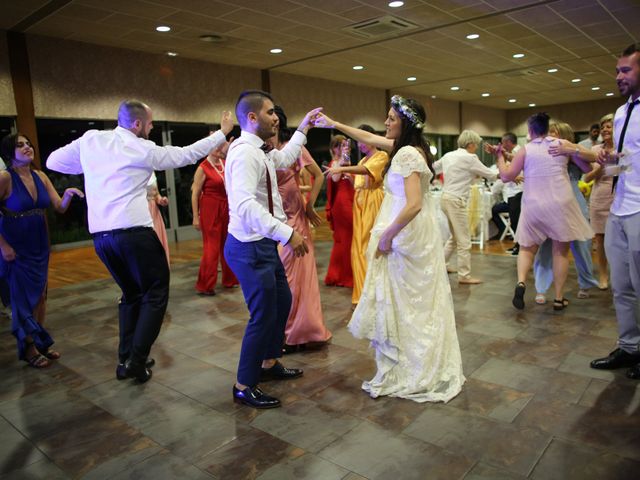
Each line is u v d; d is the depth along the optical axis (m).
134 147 2.49
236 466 1.89
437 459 1.88
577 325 3.38
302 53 9.07
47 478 1.87
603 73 12.28
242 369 2.39
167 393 2.59
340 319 3.73
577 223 3.53
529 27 7.75
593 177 4.06
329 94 12.24
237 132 10.33
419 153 2.29
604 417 2.14
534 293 4.30
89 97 7.98
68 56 7.69
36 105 7.41
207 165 4.62
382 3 6.36
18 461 1.99
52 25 6.78
